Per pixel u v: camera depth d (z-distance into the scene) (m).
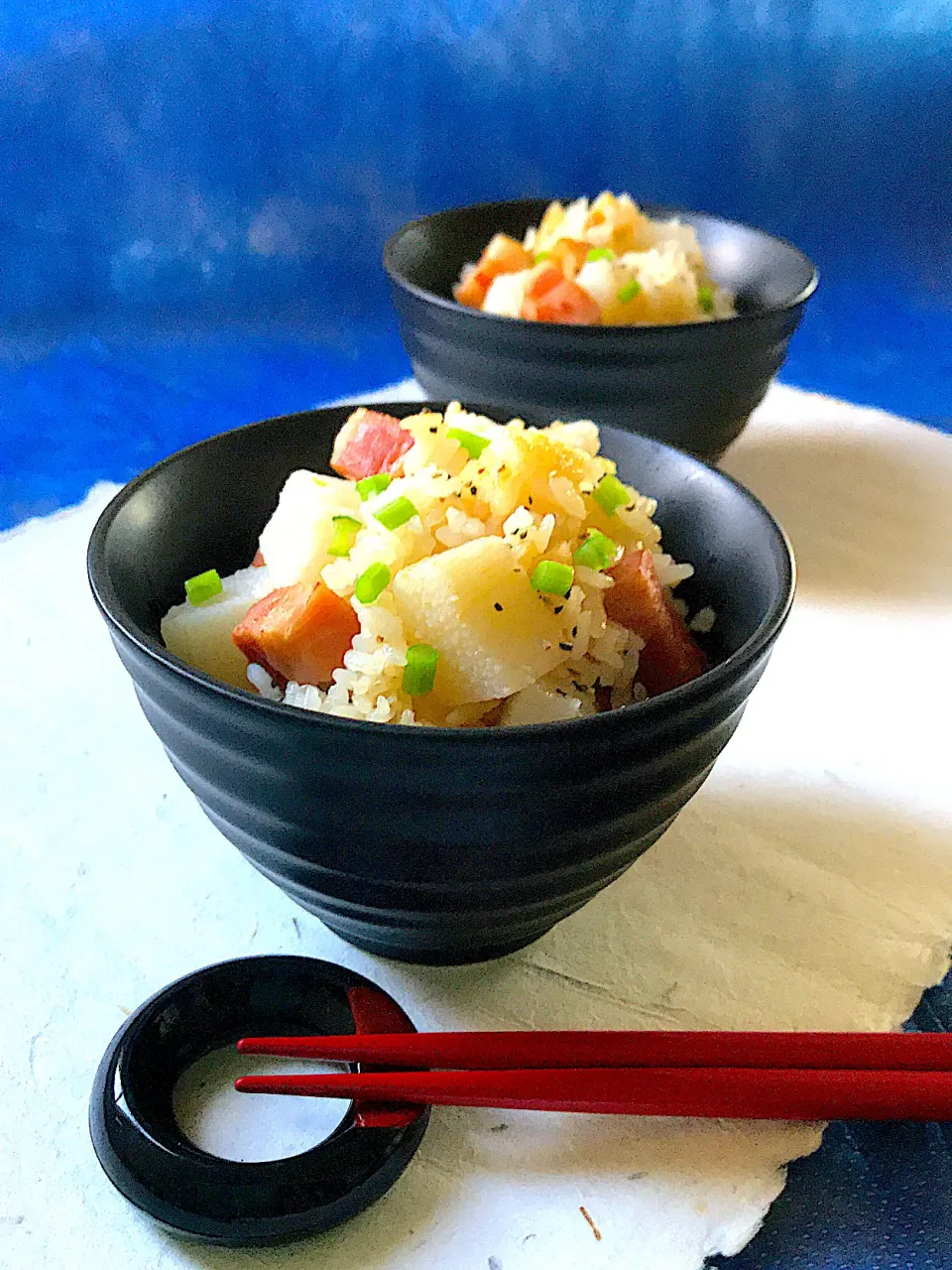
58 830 0.22
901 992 0.20
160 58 0.57
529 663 0.17
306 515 0.19
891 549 0.33
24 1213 0.16
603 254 0.35
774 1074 0.17
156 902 0.21
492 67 0.62
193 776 0.17
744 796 0.24
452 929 0.18
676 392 0.31
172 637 0.19
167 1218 0.15
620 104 0.64
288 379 0.52
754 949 0.20
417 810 0.15
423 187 0.63
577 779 0.15
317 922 0.21
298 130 0.60
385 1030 0.17
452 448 0.20
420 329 0.32
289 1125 0.17
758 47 0.63
